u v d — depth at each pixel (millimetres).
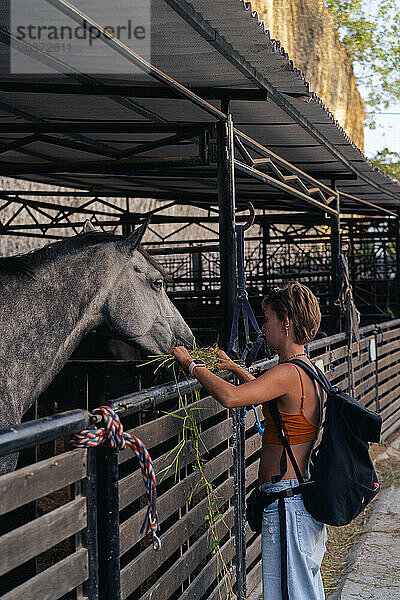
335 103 26828
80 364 3992
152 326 3758
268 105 4742
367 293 14250
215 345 3637
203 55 3627
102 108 4906
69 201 15414
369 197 10047
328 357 6246
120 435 2096
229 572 3430
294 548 2576
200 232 19891
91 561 2088
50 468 1860
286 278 12039
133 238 3594
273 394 2613
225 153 4500
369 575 4469
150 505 2184
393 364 9719
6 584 2930
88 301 3457
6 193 9266
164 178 8266
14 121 5555
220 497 3373
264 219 11195
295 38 23438
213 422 3564
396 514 5844
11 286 3193
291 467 2645
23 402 3174
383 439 8391
